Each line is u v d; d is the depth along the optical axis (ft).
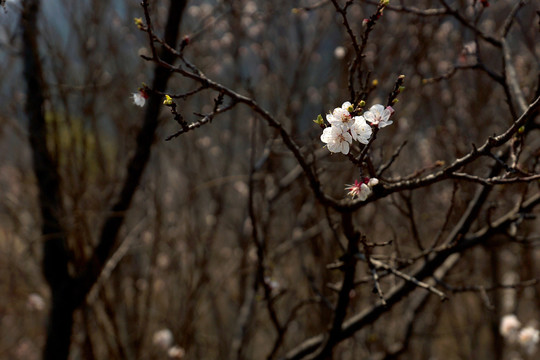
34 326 13.06
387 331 11.52
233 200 13.61
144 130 8.06
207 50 12.05
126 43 11.21
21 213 11.15
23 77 8.14
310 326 10.12
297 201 10.83
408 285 6.99
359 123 4.04
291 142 5.10
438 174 4.59
